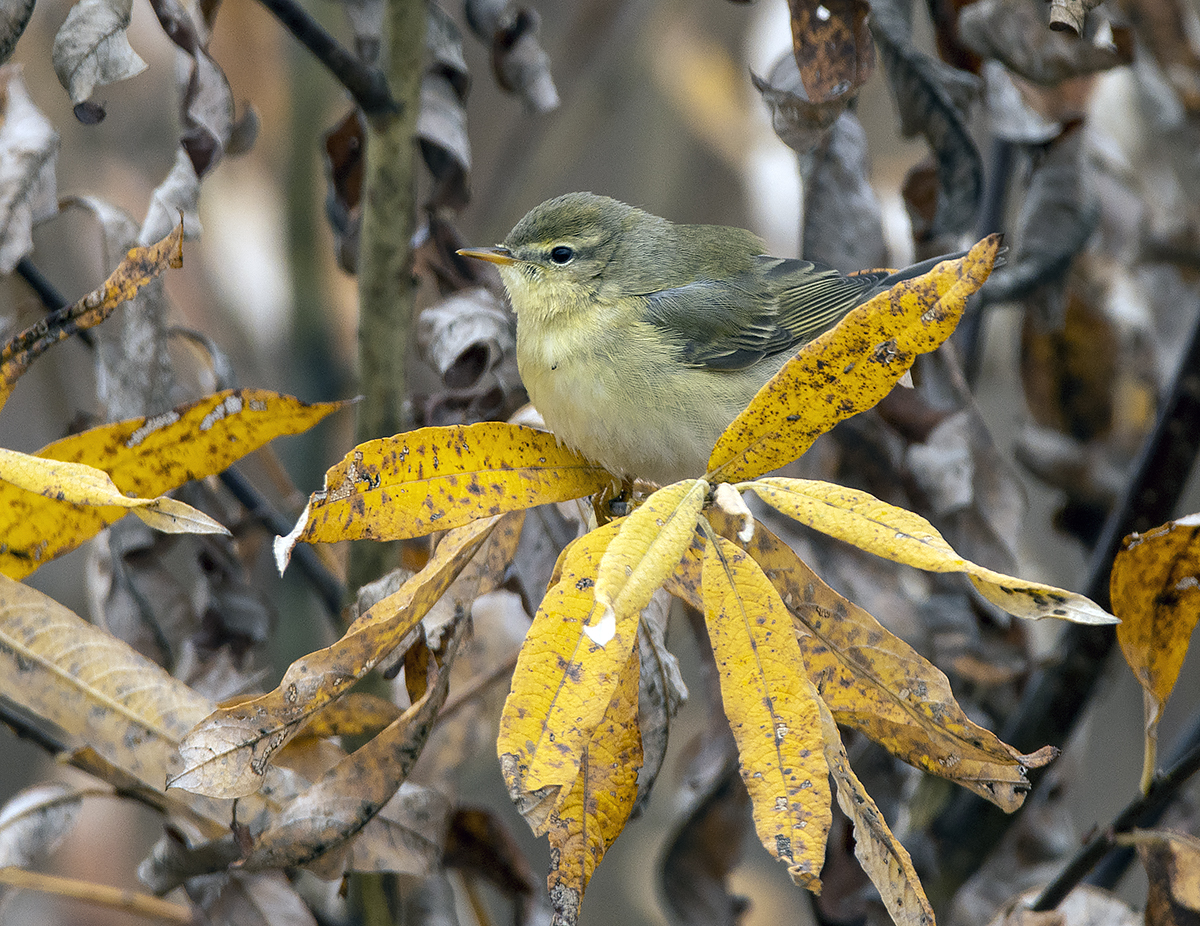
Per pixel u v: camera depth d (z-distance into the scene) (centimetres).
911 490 461
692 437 487
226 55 534
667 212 724
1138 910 452
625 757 439
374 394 456
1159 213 512
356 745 455
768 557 440
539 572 452
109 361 453
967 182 459
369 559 456
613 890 718
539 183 671
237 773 438
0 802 635
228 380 457
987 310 523
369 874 457
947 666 461
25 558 443
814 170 460
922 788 466
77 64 447
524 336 501
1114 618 435
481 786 705
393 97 454
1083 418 499
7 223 450
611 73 670
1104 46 456
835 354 439
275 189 555
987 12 457
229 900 452
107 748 443
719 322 500
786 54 457
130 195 630
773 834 436
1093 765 745
